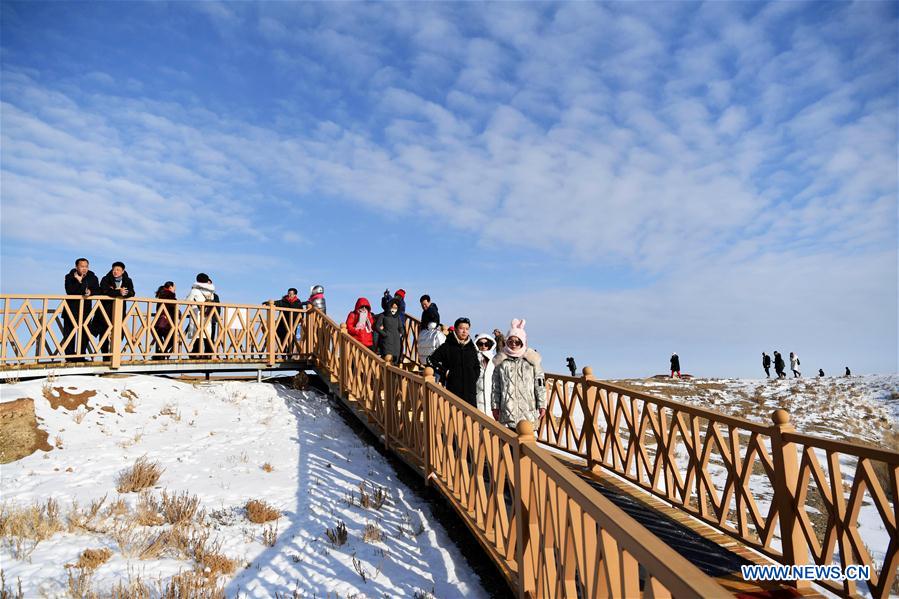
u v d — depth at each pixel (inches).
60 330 383.2
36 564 162.6
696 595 65.9
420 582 164.1
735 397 694.5
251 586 157.6
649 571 79.6
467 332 262.2
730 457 191.5
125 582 153.2
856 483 146.3
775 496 169.2
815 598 150.1
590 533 105.3
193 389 402.6
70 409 323.3
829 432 533.3
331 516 215.3
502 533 157.1
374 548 187.2
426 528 205.3
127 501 222.8
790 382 810.8
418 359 506.0
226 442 317.4
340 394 396.2
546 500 127.1
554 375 335.0
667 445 229.0
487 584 163.9
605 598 98.5
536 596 130.7
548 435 339.6
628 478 254.1
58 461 270.2
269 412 381.4
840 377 848.3
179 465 275.3
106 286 403.5
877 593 139.3
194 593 144.5
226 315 449.1
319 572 168.1
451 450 211.5
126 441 305.7
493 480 165.2
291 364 474.9
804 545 159.8
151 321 418.0
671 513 218.7
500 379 238.7
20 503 215.2
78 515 202.7
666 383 800.9
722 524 192.7
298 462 289.1
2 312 359.3
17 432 283.7
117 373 398.3
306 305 507.8
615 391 267.1
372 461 296.8
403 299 530.9
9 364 357.7
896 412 613.6
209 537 189.8
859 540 144.5
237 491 241.3
